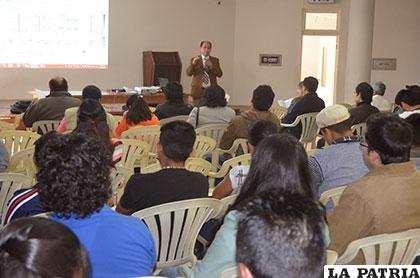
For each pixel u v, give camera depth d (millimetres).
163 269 2982
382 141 2410
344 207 2406
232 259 1917
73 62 11117
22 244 1106
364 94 5988
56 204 1938
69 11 10938
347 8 12227
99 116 3865
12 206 2402
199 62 9422
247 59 12500
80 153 1956
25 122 6215
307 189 2242
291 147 2246
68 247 1145
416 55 12430
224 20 12305
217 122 5938
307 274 1135
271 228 1153
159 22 11805
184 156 3119
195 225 2920
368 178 2434
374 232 2379
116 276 1973
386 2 12305
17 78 10695
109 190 2033
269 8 12367
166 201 2865
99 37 11281
